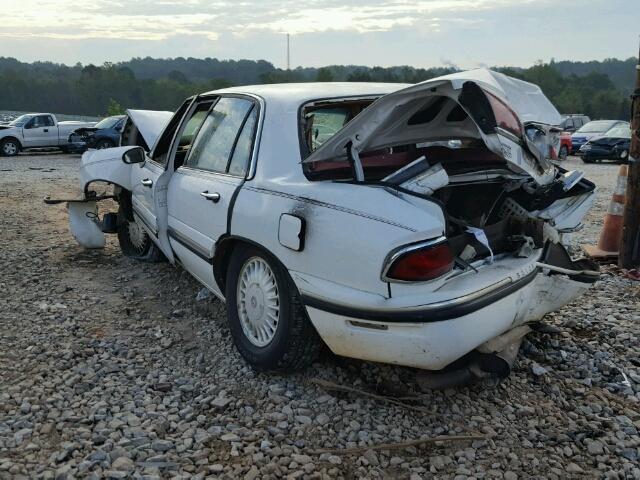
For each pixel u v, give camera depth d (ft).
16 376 12.04
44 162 64.34
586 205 13.03
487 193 12.48
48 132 76.74
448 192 12.02
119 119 75.20
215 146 13.78
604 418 10.75
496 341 10.75
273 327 11.57
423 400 11.15
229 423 10.43
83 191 20.45
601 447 9.89
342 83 13.97
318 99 12.30
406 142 11.11
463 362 10.62
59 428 10.21
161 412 10.77
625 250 18.97
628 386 11.85
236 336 12.46
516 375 12.15
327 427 10.36
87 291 17.26
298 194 10.59
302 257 10.31
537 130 12.06
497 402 11.19
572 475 9.27
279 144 11.64
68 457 9.45
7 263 19.94
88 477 8.89
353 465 9.41
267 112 12.22
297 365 11.46
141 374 12.24
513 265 10.82
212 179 13.15
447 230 10.43
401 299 9.36
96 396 11.31
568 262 12.40
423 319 9.28
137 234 19.77
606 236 20.94
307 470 9.21
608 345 13.67
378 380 11.73
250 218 11.32
